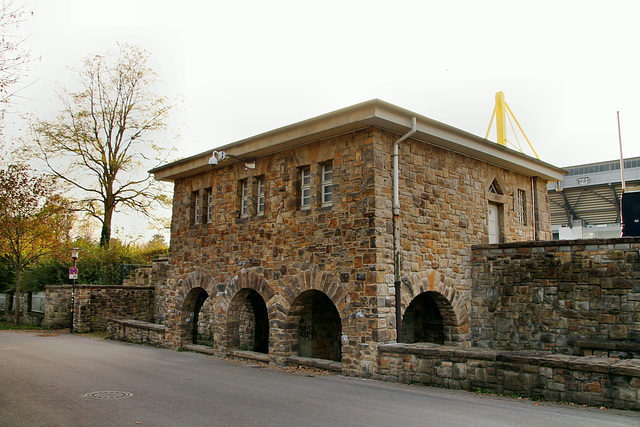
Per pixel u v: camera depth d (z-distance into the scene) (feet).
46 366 39.47
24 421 22.53
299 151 42.57
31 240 84.99
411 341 47.67
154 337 58.65
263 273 44.60
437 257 41.24
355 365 35.94
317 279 39.47
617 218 89.81
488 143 44.88
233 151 46.78
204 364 42.75
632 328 34.83
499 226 50.08
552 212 96.43
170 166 55.98
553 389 26.16
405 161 39.37
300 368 39.96
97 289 75.41
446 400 26.91
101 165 90.84
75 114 88.89
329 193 40.75
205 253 52.31
